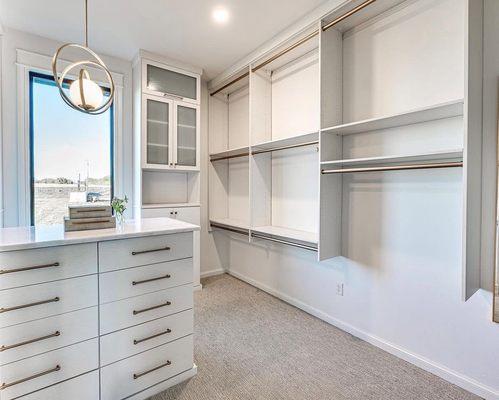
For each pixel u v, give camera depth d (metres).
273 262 3.32
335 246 2.47
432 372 1.93
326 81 2.35
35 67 2.73
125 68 3.25
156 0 2.22
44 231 1.63
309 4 2.27
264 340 2.35
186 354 1.86
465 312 1.79
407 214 2.07
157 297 1.73
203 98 3.83
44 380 1.39
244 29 2.63
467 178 1.56
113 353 1.58
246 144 3.71
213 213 3.99
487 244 1.70
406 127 2.07
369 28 2.28
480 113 1.67
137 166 3.17
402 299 2.10
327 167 2.37
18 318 1.32
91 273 1.50
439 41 1.89
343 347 2.25
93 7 2.31
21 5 2.27
